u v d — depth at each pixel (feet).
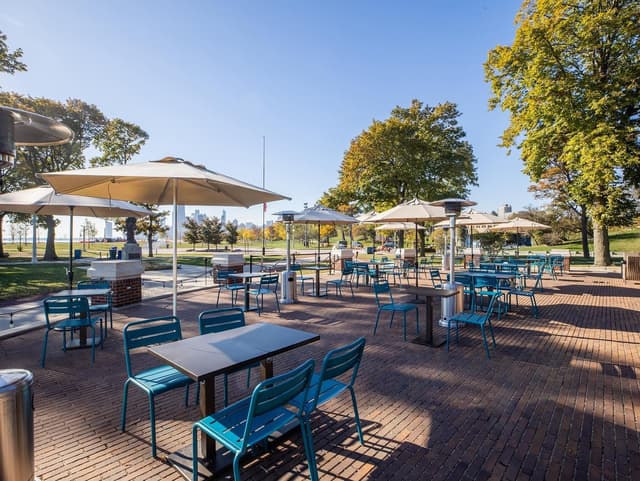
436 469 8.02
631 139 49.44
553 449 8.84
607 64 53.31
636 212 66.59
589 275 49.73
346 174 96.12
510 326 21.72
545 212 120.16
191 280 45.68
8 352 16.60
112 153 80.18
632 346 17.54
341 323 22.58
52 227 79.05
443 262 55.88
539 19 52.80
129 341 9.83
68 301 15.21
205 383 7.76
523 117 55.01
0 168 6.95
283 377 6.70
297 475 7.81
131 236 79.20
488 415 10.61
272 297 32.94
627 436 9.43
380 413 10.72
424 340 18.53
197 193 17.26
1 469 6.18
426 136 89.25
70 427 9.87
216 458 8.23
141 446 8.96
